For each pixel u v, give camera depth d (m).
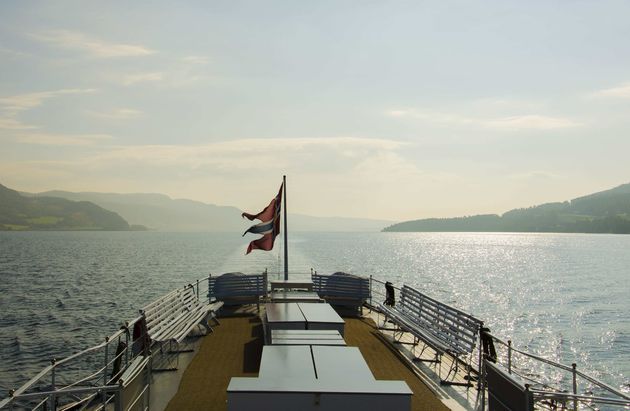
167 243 196.25
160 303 13.26
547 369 27.36
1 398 19.41
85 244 182.88
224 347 13.87
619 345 32.97
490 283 67.19
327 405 7.31
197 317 14.89
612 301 52.09
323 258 100.38
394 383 7.73
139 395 8.43
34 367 23.70
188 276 64.50
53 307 40.81
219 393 10.32
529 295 56.00
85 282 58.84
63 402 17.03
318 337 10.88
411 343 14.41
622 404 7.70
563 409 9.84
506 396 7.96
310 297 18.36
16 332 31.34
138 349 12.36
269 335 12.83
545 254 142.25
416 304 16.03
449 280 69.69
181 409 9.48
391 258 113.19
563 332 36.81
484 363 9.70
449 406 9.67
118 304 42.12
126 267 79.94
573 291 60.12
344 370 8.34
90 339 29.38
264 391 7.30
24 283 58.31
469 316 11.51
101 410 8.79
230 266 73.75
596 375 26.50
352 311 19.36
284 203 21.34
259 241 21.19
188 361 12.58
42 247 156.12
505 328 38.22
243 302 19.34
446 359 12.88
